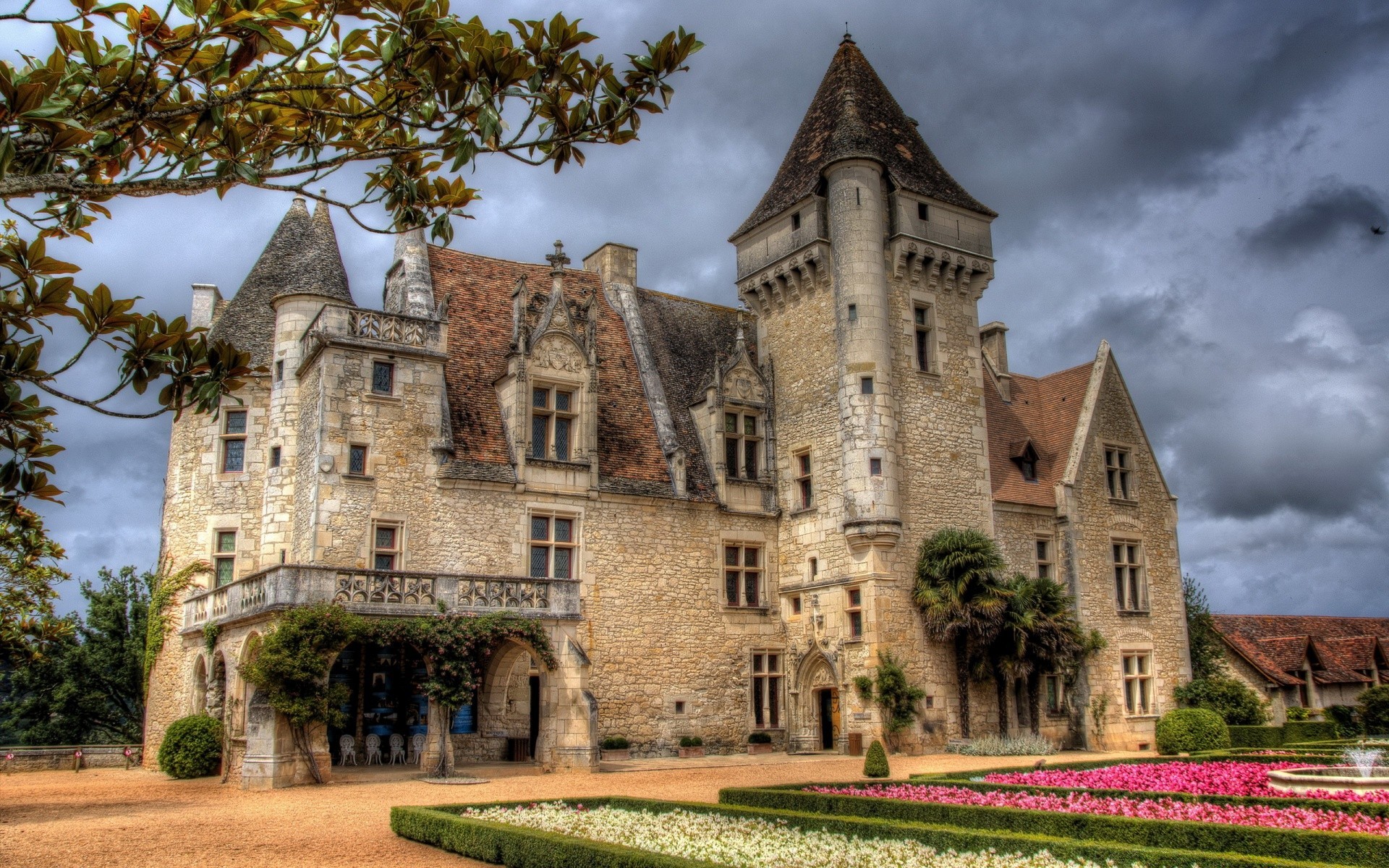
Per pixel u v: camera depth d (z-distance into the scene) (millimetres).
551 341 27594
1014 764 23625
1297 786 15969
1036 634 27750
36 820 15000
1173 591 34500
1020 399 36562
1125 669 32344
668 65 7141
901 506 28578
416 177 8234
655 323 33250
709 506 29469
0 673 35875
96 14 5980
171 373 6918
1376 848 10320
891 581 27812
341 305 26188
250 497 26438
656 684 27406
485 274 30734
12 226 9719
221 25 6211
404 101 7168
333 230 27750
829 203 30609
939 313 31094
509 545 25672
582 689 22484
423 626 20797
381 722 23469
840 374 29312
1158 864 9938
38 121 5430
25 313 6273
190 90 6699
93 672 35438
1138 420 35344
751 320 35438
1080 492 32719
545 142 7180
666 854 10078
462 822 12164
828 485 29406
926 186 31484
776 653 30000
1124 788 15750
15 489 6941
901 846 11477
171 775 22453
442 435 25141
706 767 23531
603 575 27094
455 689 20844
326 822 14625
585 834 12281
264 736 19219
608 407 29578
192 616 25312
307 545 23359
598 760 22328
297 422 25172
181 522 26984
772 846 11516
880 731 26641
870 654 27219
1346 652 41844
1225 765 21156
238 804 16688
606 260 33531
